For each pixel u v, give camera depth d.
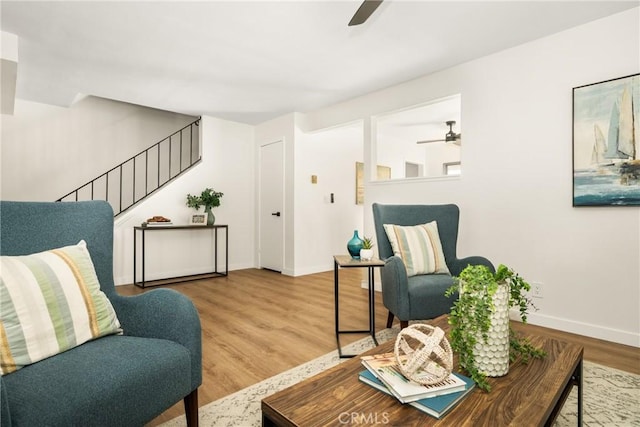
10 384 0.90
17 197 4.11
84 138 4.58
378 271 3.84
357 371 1.08
